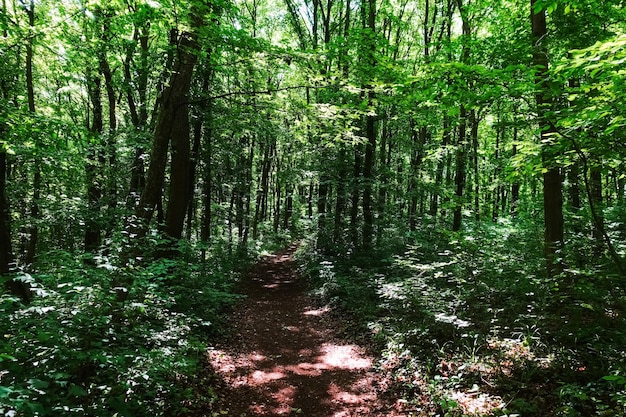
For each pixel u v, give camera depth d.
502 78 5.80
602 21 7.18
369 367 7.18
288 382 6.82
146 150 12.14
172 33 10.10
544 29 7.52
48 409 3.26
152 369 4.72
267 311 11.91
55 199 11.80
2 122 7.50
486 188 14.52
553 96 5.62
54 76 14.42
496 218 18.27
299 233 35.00
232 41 7.32
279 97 9.77
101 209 11.73
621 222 10.04
